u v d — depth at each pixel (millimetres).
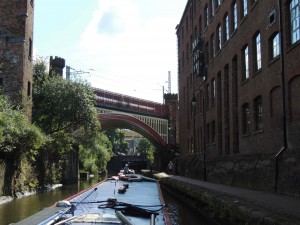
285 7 14477
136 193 13477
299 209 9453
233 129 21625
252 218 9070
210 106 27719
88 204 9117
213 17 27094
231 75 22062
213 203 13031
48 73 36656
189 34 37438
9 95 26000
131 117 54344
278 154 14328
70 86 31781
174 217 16062
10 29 26797
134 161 85000
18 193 21156
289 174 13336
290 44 14211
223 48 24016
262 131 16703
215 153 25719
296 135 13484
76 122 31828
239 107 20422
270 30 15891
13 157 20016
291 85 13984
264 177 15617
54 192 25016
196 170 29703
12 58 26469
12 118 19594
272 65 15672
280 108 14891
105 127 62250
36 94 31734
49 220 6473
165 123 62000
